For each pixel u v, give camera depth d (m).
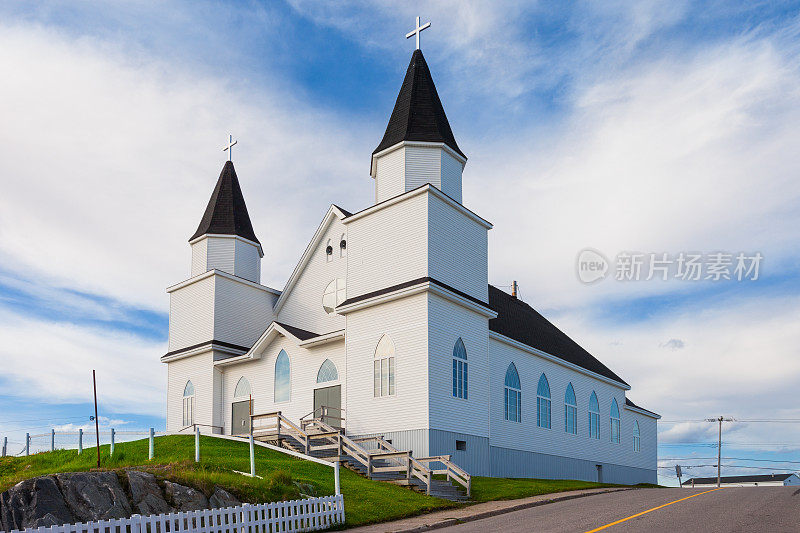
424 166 34.69
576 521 18.56
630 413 54.03
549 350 43.31
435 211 33.16
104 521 14.80
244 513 17.30
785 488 27.12
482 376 34.53
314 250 41.69
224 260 44.09
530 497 26.52
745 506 20.33
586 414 46.94
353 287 35.28
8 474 27.73
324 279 40.72
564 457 42.84
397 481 26.17
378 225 34.75
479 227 36.56
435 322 31.58
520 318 45.31
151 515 15.75
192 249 45.19
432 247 32.50
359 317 34.12
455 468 26.73
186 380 43.34
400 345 31.95
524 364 40.19
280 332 38.59
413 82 36.81
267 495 19.64
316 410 36.19
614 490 29.98
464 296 33.53
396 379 31.73
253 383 40.19
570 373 45.59
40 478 16.80
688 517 18.36
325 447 30.19
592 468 46.38
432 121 35.44
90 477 17.34
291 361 38.38
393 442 31.11
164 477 18.42
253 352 39.41
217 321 42.12
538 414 40.78
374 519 20.52
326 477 24.95
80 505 16.56
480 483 29.73
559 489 29.64
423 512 22.22
